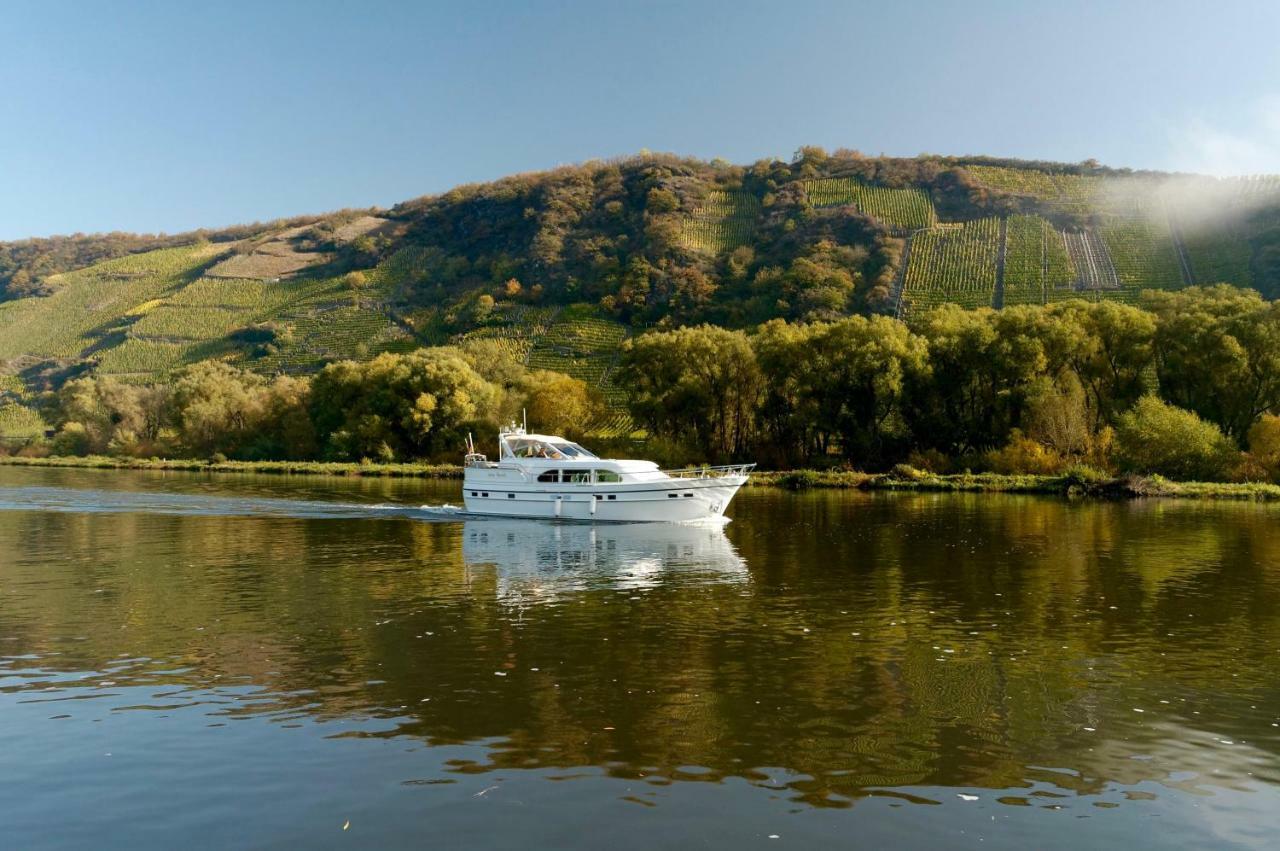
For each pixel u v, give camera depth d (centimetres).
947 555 3284
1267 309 7125
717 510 4334
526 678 1734
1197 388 7300
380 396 9325
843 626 2161
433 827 1145
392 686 1689
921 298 12769
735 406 8650
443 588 2659
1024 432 7206
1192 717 1538
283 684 1703
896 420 7950
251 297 18838
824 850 1095
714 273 15775
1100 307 7531
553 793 1236
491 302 15738
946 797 1235
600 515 4375
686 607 2380
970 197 16812
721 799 1221
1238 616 2266
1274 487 5741
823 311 12775
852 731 1462
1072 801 1228
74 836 1132
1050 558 3203
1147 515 4634
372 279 18975
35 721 1509
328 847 1100
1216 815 1193
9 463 9675
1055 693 1655
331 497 5778
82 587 2659
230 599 2492
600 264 16612
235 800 1221
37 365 16588
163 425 10994
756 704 1588
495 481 4566
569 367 12762
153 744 1409
